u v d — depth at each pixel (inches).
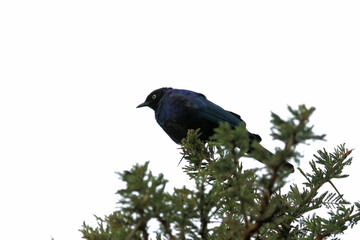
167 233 265.7
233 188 267.6
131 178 252.1
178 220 272.4
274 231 363.6
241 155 261.4
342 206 362.0
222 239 285.3
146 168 252.5
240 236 278.2
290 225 361.7
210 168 358.0
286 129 231.8
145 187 252.1
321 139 230.5
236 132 257.1
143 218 257.4
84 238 319.6
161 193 254.7
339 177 389.7
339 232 349.4
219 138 259.6
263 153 252.7
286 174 250.8
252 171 261.3
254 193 331.0
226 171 264.8
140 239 269.6
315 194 373.4
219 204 283.3
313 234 349.1
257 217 263.9
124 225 266.2
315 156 396.8
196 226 276.4
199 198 274.8
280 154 237.9
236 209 318.3
